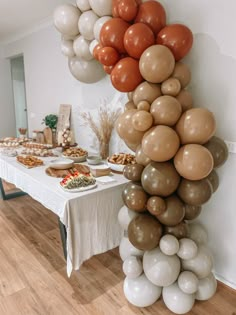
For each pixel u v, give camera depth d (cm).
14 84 519
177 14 184
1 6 288
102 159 263
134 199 150
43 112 388
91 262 210
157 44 156
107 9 190
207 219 193
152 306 167
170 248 148
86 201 173
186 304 156
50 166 229
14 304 167
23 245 231
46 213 293
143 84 154
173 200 149
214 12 164
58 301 169
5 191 349
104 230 189
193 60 180
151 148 138
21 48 415
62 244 218
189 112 140
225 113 170
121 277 193
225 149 159
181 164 137
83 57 231
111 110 260
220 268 193
